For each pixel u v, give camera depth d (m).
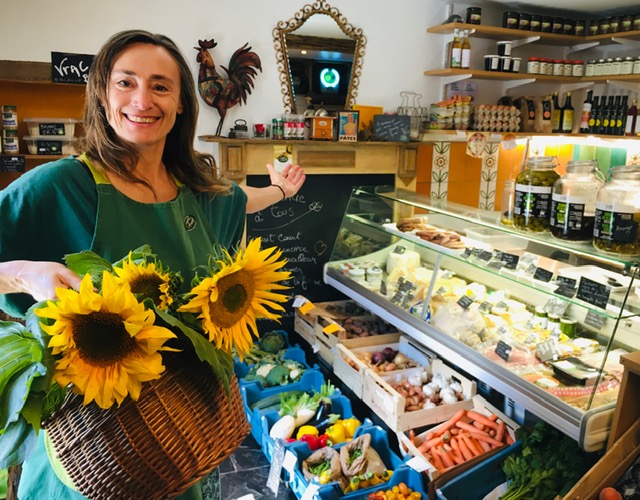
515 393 2.16
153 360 0.93
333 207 4.05
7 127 3.12
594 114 4.33
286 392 3.19
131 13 3.38
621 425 1.91
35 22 3.21
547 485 2.18
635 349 2.02
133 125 1.32
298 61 3.79
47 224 1.32
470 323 2.53
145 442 1.00
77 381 0.89
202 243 1.51
